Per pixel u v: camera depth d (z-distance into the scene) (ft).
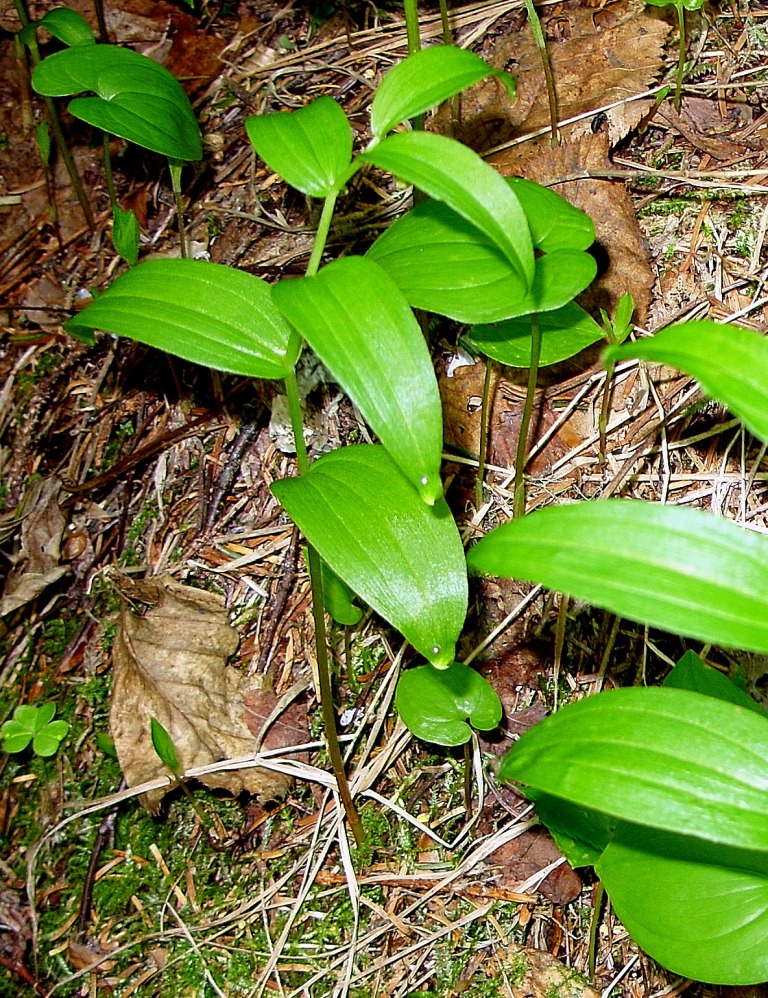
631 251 1.39
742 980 0.90
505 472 1.36
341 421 1.43
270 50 1.72
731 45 1.53
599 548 0.73
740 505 1.29
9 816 1.32
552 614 1.30
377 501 0.96
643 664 1.27
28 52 1.69
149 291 0.94
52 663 1.39
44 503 1.43
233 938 1.23
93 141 1.67
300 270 1.50
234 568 1.39
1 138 1.67
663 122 1.49
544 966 1.17
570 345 1.16
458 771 1.28
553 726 0.82
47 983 1.23
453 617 0.93
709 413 1.32
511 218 0.81
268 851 1.27
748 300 1.36
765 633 0.70
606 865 0.97
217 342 0.93
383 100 0.88
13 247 1.62
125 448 1.47
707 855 0.95
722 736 0.78
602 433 1.31
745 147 1.45
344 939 1.21
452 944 1.20
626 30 1.54
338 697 1.32
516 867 1.22
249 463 1.45
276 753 1.28
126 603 1.36
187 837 1.29
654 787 0.77
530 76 1.53
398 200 1.52
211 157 1.64
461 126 1.52
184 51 1.73
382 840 1.26
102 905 1.26
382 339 0.83
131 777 1.28
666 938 0.93
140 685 1.31
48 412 1.50
